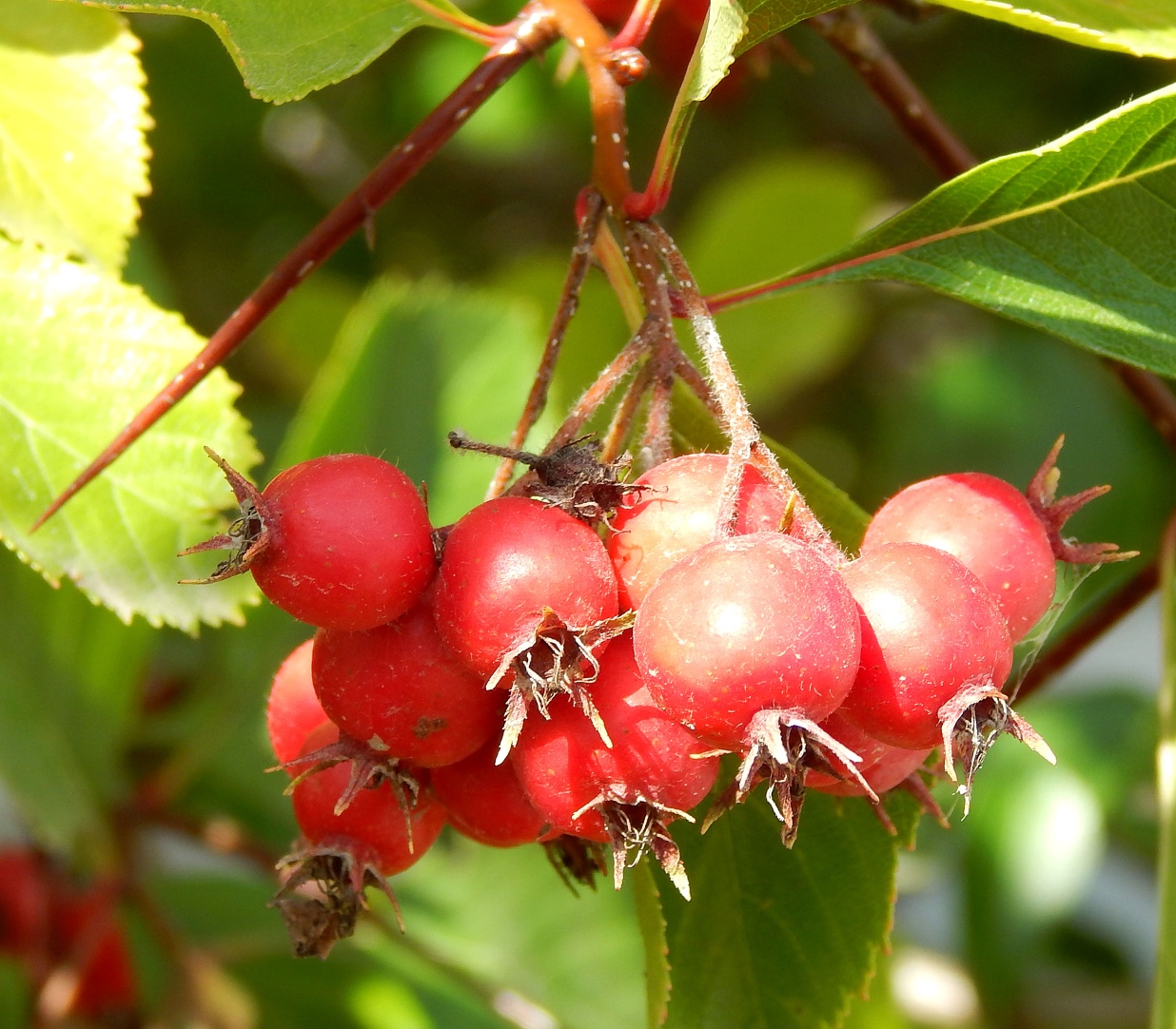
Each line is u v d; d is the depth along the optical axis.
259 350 0.53
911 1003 0.47
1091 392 0.47
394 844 0.24
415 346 0.31
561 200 0.57
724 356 0.23
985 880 0.43
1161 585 0.28
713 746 0.22
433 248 0.56
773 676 0.21
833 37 0.29
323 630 0.23
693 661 0.21
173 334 0.26
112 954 0.34
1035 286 0.24
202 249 0.53
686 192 0.54
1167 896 0.26
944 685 0.22
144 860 0.36
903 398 0.50
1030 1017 0.46
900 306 0.56
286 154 0.54
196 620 0.25
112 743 0.33
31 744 0.31
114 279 0.26
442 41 0.51
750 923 0.26
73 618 0.31
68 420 0.25
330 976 0.34
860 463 0.56
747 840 0.26
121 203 0.26
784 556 0.22
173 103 0.50
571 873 0.24
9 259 0.25
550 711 0.22
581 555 0.22
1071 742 0.43
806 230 0.44
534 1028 0.32
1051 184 0.24
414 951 0.32
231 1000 0.34
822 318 0.47
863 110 0.54
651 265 0.24
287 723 0.24
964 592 0.22
